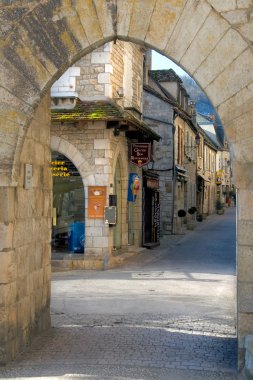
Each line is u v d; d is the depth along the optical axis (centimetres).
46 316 863
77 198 1944
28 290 761
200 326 900
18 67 673
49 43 668
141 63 2375
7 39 672
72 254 1862
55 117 1752
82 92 1830
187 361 691
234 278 1506
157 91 3228
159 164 3048
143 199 2367
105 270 1712
